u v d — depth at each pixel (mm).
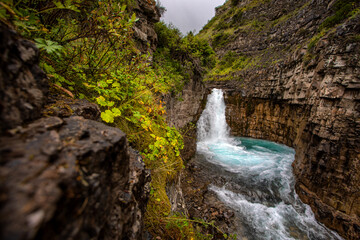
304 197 8008
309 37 19469
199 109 17172
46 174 528
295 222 7027
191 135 14453
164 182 3047
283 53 23219
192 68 13453
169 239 2219
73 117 1066
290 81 15172
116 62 2701
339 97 7605
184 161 11477
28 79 865
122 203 1085
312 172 8031
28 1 1317
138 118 2297
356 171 6410
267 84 18859
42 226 430
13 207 378
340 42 8484
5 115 669
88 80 2082
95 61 2295
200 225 5715
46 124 823
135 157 1813
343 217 6348
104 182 811
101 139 879
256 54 31516
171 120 8906
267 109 19375
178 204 3859
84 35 1940
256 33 35719
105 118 1529
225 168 11586
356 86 7141
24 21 1058
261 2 41938
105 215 822
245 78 23578
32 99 865
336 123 7402
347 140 6918
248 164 12320
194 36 13625
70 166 621
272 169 11398
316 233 6559
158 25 11039
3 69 698
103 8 1837
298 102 13352
